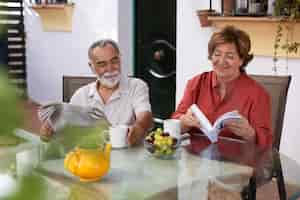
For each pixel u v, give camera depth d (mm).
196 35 3363
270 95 2209
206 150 1784
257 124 1951
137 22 4262
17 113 238
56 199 514
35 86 5277
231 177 1495
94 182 1347
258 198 1661
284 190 1749
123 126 1874
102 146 1363
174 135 1806
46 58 5070
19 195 235
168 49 4062
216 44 2020
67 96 2414
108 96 2133
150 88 4262
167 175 1466
